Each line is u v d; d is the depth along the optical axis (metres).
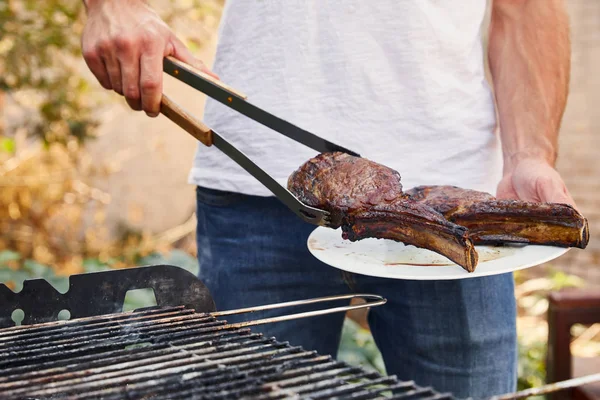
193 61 1.22
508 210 1.11
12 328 1.01
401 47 1.26
